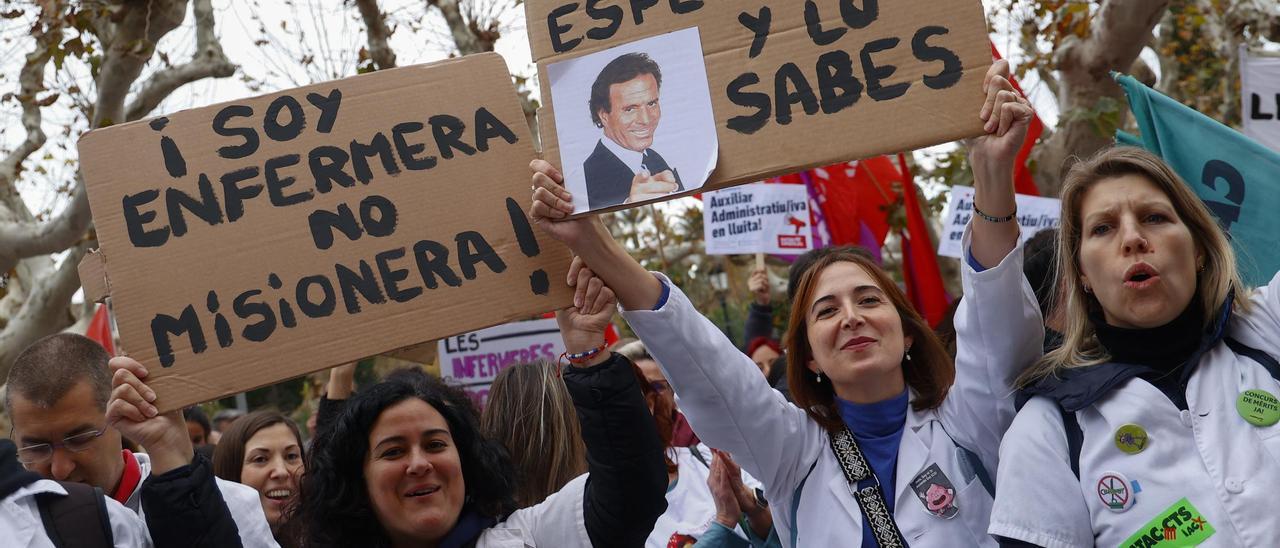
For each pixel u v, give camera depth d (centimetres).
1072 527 257
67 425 331
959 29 272
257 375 280
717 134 273
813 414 310
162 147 290
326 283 284
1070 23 962
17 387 333
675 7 279
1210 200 425
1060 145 850
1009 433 272
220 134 291
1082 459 262
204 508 271
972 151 272
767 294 747
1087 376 267
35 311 1002
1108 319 275
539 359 397
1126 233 263
